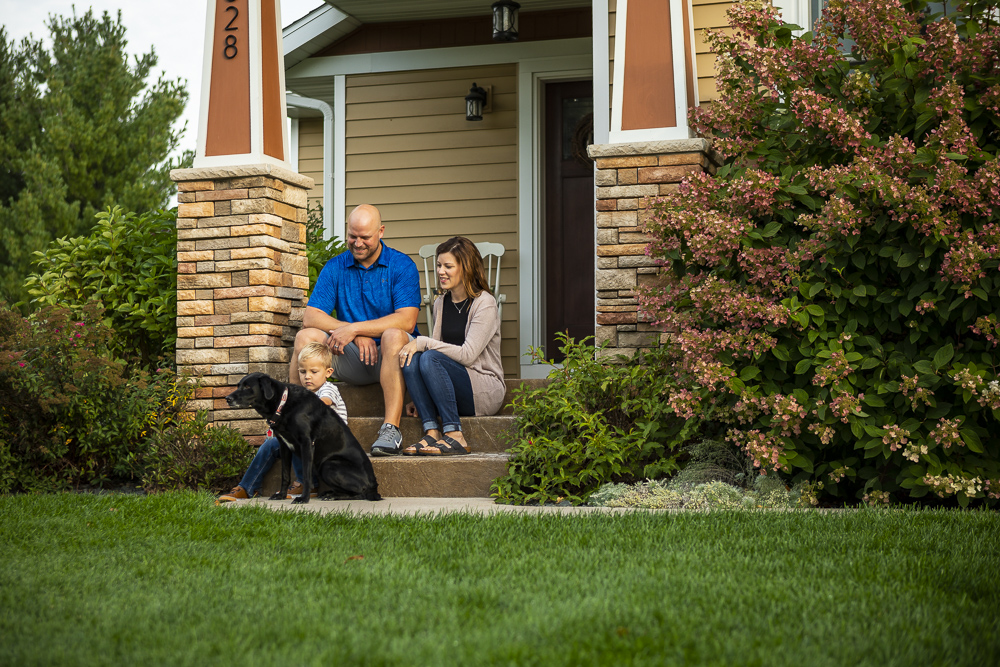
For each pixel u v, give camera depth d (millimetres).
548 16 8547
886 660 2076
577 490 5062
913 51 4699
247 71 6195
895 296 4605
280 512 4242
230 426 5793
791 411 4449
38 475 5613
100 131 18953
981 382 4168
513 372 8430
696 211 4906
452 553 3270
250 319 5922
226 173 5977
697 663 2055
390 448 5352
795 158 5102
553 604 2537
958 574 2867
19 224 17922
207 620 2422
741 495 4574
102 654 2146
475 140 8727
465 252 5797
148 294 6609
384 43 8945
